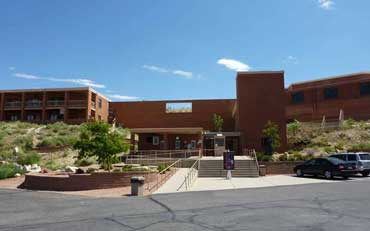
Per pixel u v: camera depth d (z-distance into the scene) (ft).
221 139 132.77
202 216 35.65
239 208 39.91
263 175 90.48
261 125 128.47
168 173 79.71
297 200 44.88
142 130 143.64
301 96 189.67
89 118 181.57
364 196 47.37
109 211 40.32
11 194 59.93
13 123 174.60
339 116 173.99
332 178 79.56
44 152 131.64
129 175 69.41
